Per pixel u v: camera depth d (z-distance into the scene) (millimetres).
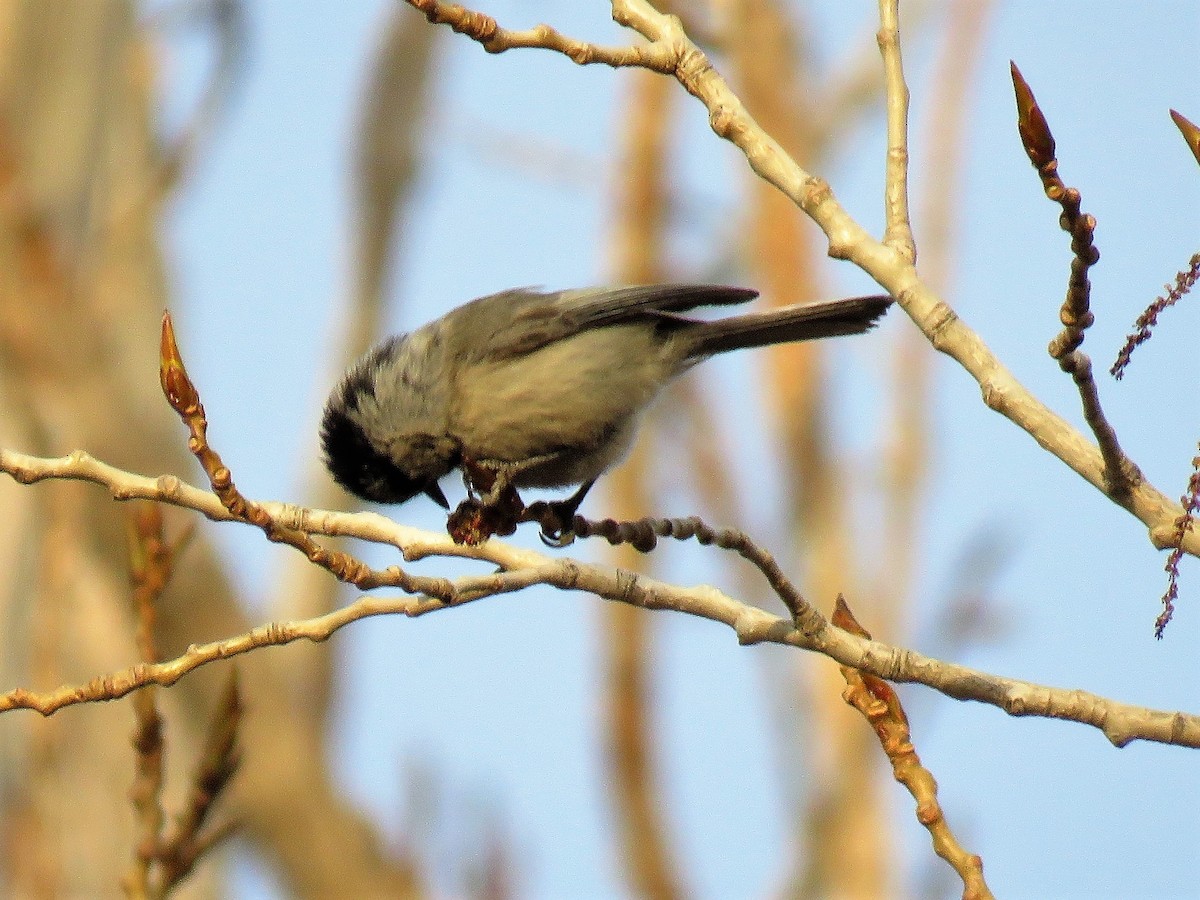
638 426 10312
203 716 13148
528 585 7711
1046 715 7414
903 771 7562
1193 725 7285
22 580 12070
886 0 8008
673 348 10102
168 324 7055
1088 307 6520
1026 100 6219
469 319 9984
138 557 9273
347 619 7453
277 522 7207
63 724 11359
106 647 12180
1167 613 6844
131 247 14914
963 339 7371
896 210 7664
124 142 15109
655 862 15398
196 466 13586
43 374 12734
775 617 7766
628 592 7840
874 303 9984
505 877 10031
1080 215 6266
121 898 11219
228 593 13430
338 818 13336
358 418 10023
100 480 7281
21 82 13609
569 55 7891
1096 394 6781
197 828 8828
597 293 10008
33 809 9797
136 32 14820
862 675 7750
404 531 8117
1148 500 7000
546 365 9703
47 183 13477
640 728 15758
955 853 7379
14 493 12320
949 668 7543
